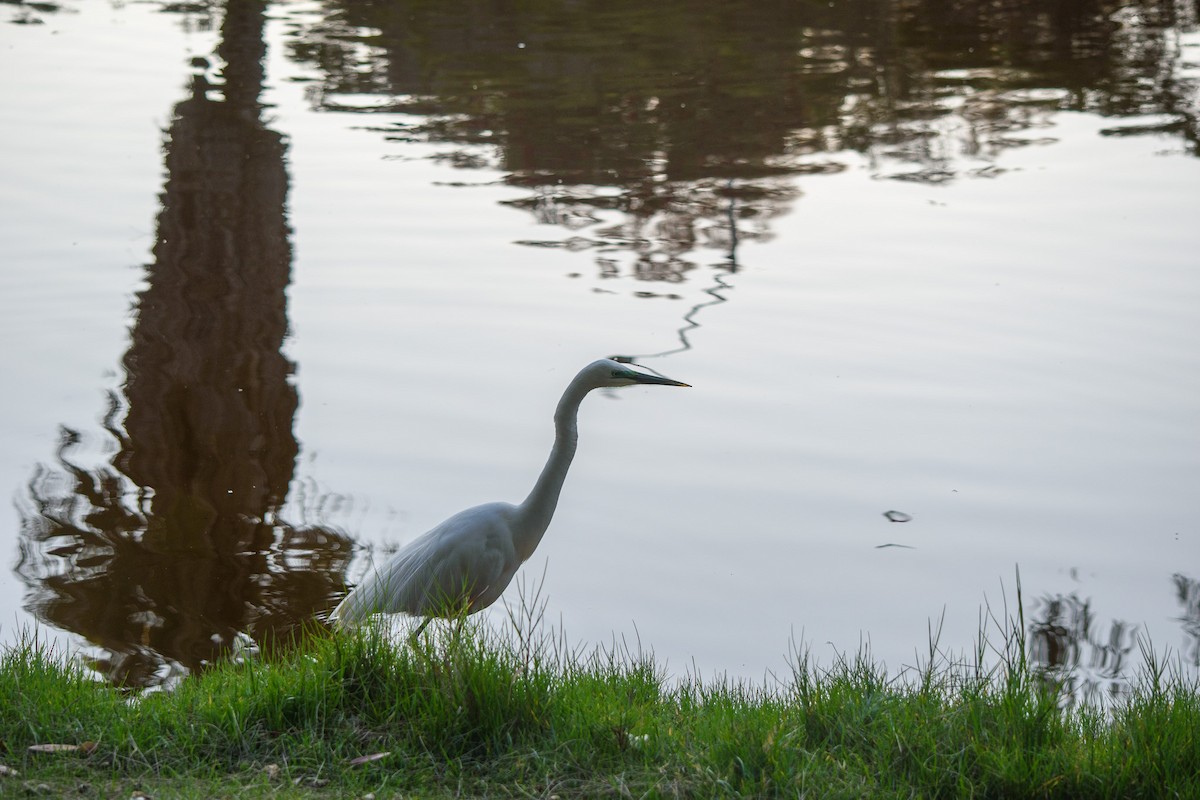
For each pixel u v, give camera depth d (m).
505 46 32.75
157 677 8.41
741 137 25.09
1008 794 6.03
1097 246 18.50
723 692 7.41
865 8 38.31
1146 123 25.42
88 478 11.85
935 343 15.16
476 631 7.13
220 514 11.19
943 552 10.67
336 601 9.66
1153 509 11.38
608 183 22.14
